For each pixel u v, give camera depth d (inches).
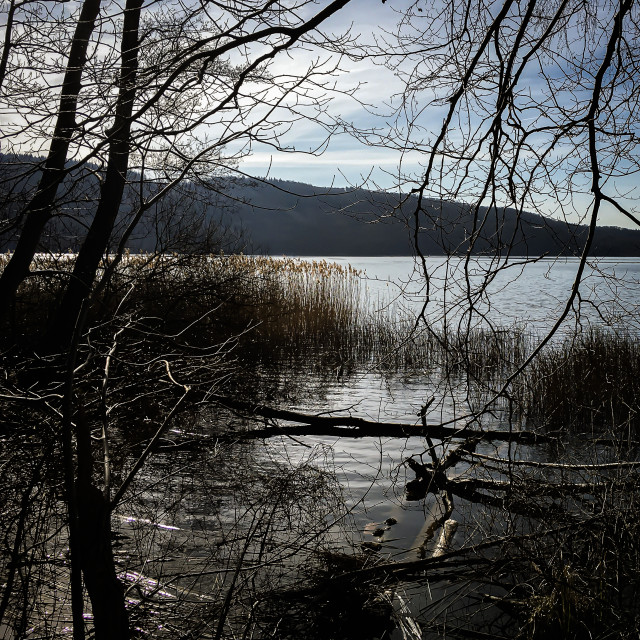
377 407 385.7
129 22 194.7
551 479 212.4
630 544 155.6
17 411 193.2
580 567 159.3
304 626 154.1
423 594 170.1
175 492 211.3
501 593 171.5
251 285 523.8
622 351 337.4
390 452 303.4
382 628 154.6
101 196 316.5
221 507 210.1
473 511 220.4
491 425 315.3
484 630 153.3
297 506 197.9
